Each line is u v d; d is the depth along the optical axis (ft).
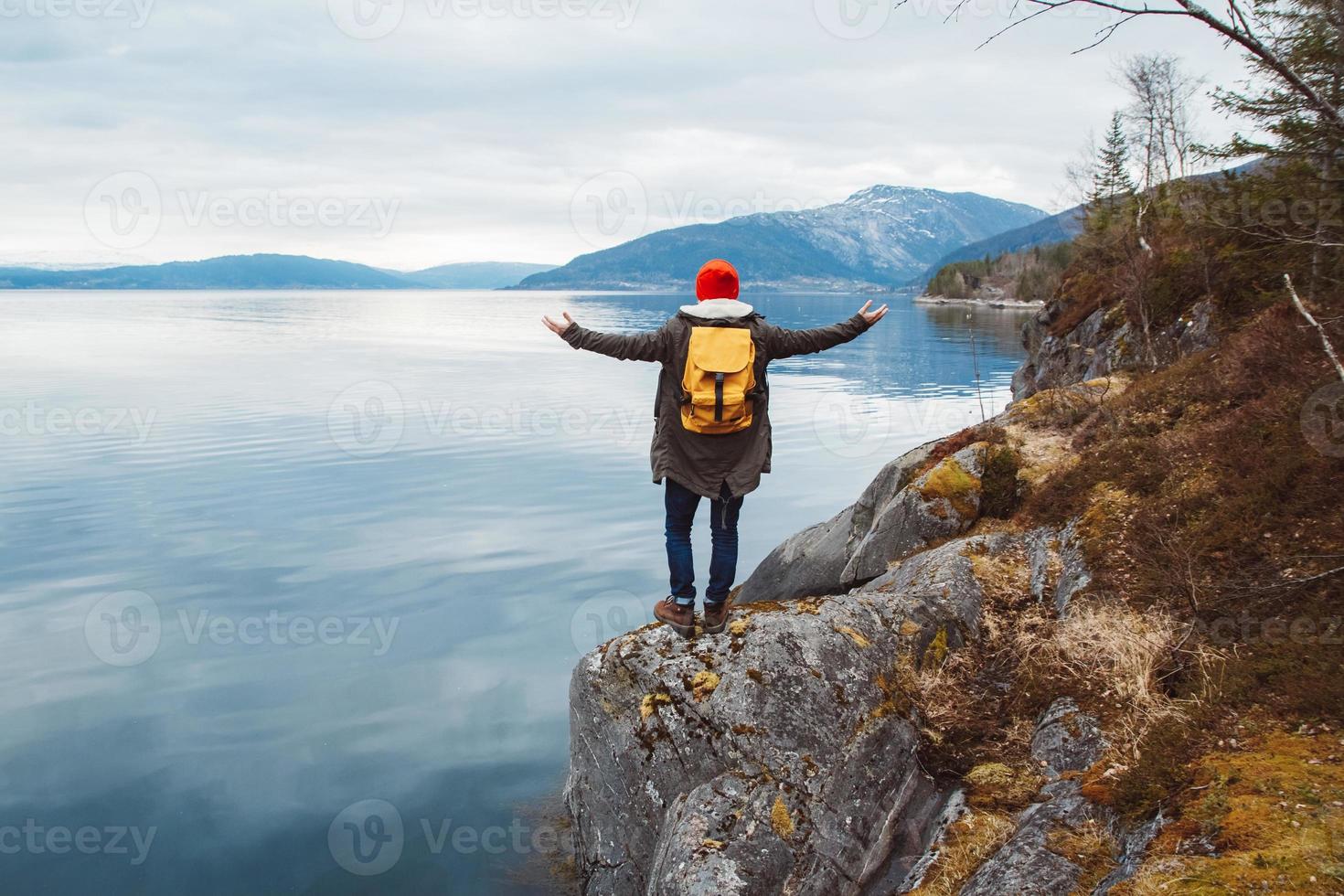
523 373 166.81
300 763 27.73
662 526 59.11
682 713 18.10
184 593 44.93
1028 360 72.59
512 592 45.21
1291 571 17.94
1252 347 28.96
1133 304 48.62
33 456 83.76
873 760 17.79
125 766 27.63
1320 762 12.49
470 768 27.37
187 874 22.06
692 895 15.25
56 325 333.21
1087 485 26.78
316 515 61.93
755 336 14.99
